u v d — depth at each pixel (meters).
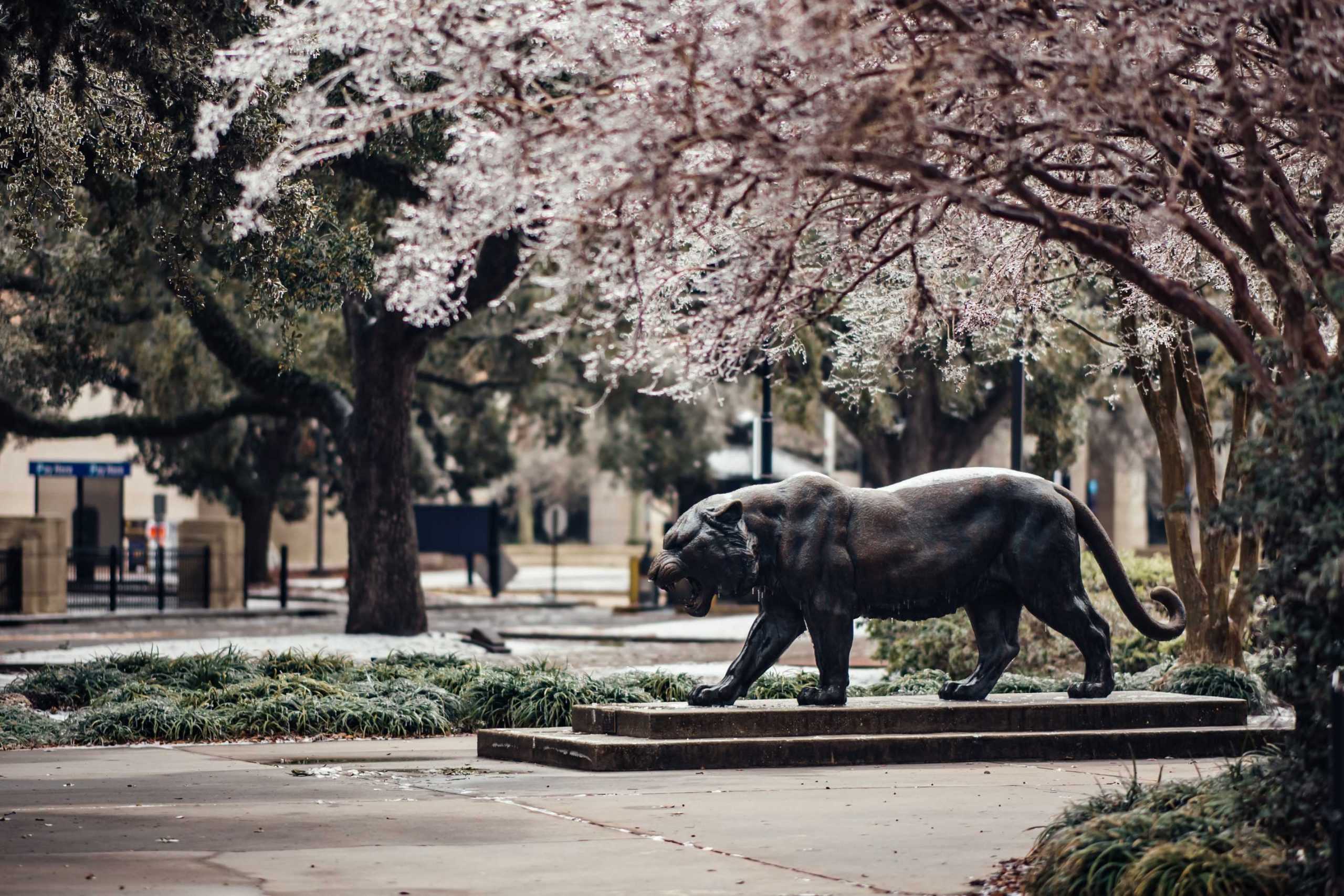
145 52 16.80
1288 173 10.97
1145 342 16.44
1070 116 7.96
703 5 8.43
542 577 71.19
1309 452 7.75
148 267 29.03
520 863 9.26
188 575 40.91
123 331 34.81
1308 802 7.98
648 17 8.42
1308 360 8.27
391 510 29.02
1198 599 19.44
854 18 8.25
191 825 10.69
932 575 14.52
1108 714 14.78
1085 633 15.02
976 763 14.12
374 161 24.05
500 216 8.86
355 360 29.05
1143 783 11.49
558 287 8.89
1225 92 8.32
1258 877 7.57
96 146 18.56
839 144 7.79
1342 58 7.90
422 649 26.80
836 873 8.93
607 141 8.20
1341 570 7.52
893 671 21.73
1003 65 8.02
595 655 28.19
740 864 9.22
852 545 14.46
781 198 8.70
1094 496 63.44
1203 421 19.20
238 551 41.41
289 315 20.34
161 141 17.94
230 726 16.77
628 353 9.88
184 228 19.83
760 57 8.02
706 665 25.55
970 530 14.66
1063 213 8.95
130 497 64.81
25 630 33.88
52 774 13.56
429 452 58.44
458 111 9.43
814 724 14.08
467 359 45.06
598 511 92.38
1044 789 12.30
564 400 51.06
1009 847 9.74
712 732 13.86
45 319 31.58
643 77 8.68
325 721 17.12
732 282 9.46
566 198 8.81
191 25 16.91
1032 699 15.11
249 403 33.50
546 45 9.73
